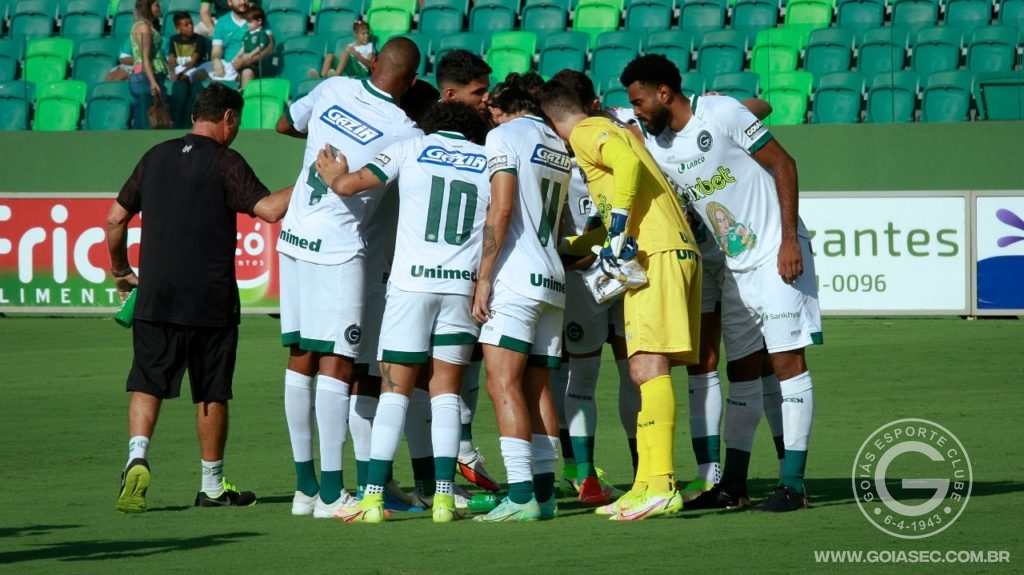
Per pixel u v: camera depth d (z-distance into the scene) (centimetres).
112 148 6138
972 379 3931
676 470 2730
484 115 2403
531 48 6712
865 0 6588
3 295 6025
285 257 2342
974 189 5581
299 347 2330
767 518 2158
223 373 2412
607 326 2497
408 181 2219
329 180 2238
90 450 3027
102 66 6944
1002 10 6438
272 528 2153
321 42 6775
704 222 2294
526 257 2172
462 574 1747
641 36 6606
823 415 3356
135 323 2384
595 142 2156
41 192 6047
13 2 7438
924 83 6119
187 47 6500
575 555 1870
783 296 2211
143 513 2314
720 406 2386
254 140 6084
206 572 1780
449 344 2206
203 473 2408
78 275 5966
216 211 2400
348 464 2902
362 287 2306
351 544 1992
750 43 6656
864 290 5391
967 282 5322
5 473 2739
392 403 2216
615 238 2111
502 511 2194
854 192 5381
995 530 1997
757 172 2238
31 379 4291
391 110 2339
